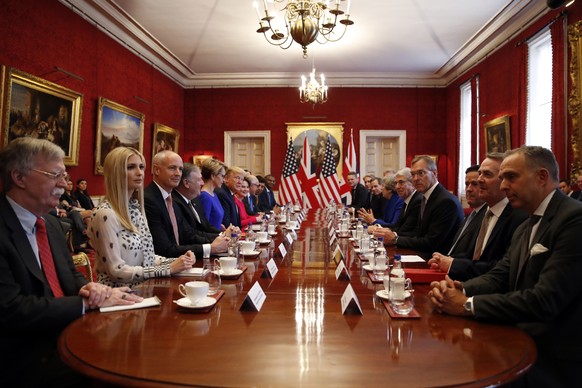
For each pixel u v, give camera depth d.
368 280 2.40
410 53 9.90
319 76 11.84
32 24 5.90
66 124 6.61
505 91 8.30
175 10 7.48
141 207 2.65
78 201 6.95
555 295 1.63
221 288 2.21
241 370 1.23
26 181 1.87
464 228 3.21
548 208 1.90
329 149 9.20
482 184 2.74
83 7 7.00
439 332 1.55
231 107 12.20
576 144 5.99
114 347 1.39
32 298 1.71
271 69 11.41
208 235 3.91
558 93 6.40
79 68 7.01
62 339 1.46
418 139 11.98
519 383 1.66
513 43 8.00
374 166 12.33
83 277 2.26
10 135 5.49
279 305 1.89
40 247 1.99
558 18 6.36
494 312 1.66
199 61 10.68
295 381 1.16
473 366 1.26
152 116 10.01
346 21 5.36
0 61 5.37
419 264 2.93
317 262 2.94
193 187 3.79
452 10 7.46
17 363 1.67
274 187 12.09
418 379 1.18
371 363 1.28
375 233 3.89
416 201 4.65
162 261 2.66
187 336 1.50
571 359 1.71
